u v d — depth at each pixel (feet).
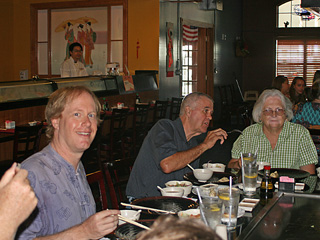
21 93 17.92
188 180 8.30
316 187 7.74
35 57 31.45
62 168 5.74
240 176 8.86
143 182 8.59
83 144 5.80
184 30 34.40
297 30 47.42
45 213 5.27
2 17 30.91
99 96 22.33
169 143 8.38
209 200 5.29
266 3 47.62
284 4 47.88
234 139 28.94
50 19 31.01
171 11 30.45
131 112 21.47
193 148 8.43
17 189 3.24
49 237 5.03
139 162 8.66
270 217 5.88
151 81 28.30
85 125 5.81
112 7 29.53
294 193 6.99
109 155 19.30
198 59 36.32
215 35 38.22
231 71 43.86
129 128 22.25
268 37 48.01
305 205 6.43
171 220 1.89
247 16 47.96
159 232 1.82
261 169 8.81
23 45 31.65
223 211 5.57
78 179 5.97
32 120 18.25
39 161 5.53
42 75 31.50
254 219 5.72
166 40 29.84
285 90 20.25
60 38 30.89
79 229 5.11
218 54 39.17
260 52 48.16
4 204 3.21
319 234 5.23
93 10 29.96
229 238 5.21
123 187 16.88
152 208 6.57
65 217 5.48
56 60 31.04
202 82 36.50
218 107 39.22
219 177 8.62
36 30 31.35
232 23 43.93
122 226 5.75
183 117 8.94
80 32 30.40
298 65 48.16
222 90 40.45
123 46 29.40
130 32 29.19
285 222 5.66
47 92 19.30
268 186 7.09
